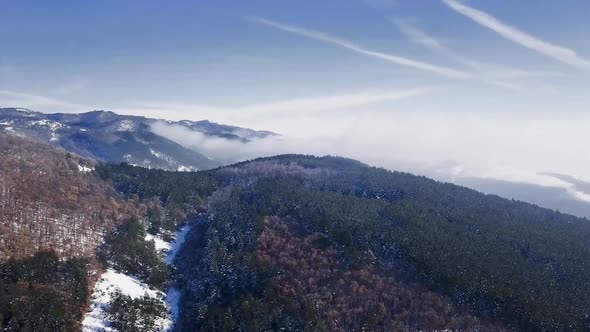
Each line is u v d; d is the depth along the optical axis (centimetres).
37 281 15025
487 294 16400
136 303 16450
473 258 18812
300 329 15100
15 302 13500
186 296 18400
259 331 15188
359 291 16800
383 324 15425
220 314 16250
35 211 19288
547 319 15238
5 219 17612
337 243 19738
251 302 16375
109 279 17475
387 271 17962
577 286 18062
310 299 16375
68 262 16412
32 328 13175
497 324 15475
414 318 15650
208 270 19012
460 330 15188
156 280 18712
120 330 15075
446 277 17175
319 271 17900
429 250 19125
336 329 15288
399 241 19575
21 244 16475
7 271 14825
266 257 18862
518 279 17638
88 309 15475
